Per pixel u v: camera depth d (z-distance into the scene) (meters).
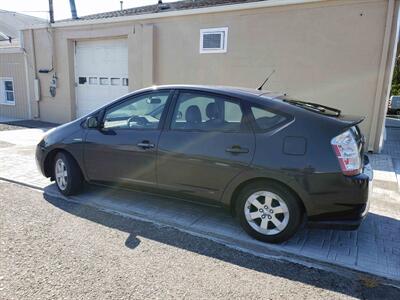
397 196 5.04
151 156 3.94
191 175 3.72
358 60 7.39
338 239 3.62
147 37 10.25
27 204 4.43
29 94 13.72
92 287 2.64
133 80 10.90
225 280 2.82
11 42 18.52
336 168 3.11
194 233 3.70
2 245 3.27
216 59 9.23
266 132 3.39
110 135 4.30
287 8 7.97
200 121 3.76
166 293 2.61
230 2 9.78
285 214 3.34
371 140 7.56
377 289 2.77
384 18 6.99
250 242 3.51
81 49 12.30
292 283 2.81
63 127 4.81
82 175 4.69
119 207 4.40
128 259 3.10
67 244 3.34
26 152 7.66
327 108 3.86
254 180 3.44
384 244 3.53
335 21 7.48
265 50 8.45
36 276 2.76
